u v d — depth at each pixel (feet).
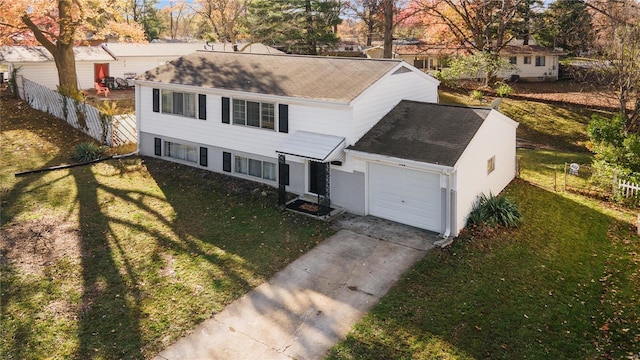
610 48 97.19
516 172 76.02
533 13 149.48
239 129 67.46
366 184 57.77
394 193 56.24
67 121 91.25
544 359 34.73
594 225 59.36
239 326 37.99
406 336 36.65
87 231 52.34
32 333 36.29
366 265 46.96
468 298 41.60
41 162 72.95
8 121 89.76
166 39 246.88
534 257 49.65
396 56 160.45
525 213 61.26
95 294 41.34
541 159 88.43
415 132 57.82
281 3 155.74
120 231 52.75
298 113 61.05
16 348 34.71
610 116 112.27
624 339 37.29
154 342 35.96
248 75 69.77
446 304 40.68
